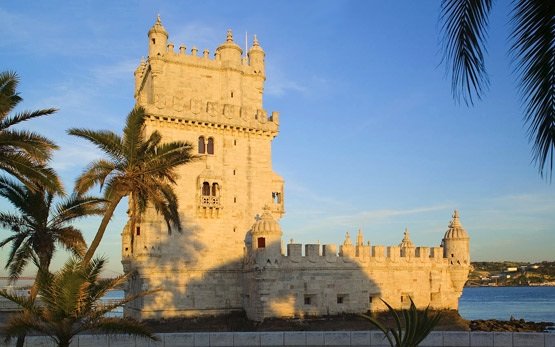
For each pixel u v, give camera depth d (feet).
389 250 207.62
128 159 119.55
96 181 115.24
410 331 83.46
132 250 173.37
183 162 128.47
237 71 207.72
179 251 184.65
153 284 179.01
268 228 181.88
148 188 119.14
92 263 86.63
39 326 84.53
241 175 200.13
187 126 193.26
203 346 128.88
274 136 209.05
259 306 178.19
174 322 179.42
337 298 192.24
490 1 35.37
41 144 87.51
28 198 105.40
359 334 131.75
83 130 114.93
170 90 197.06
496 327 209.36
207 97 203.00
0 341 113.80
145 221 179.83
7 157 85.61
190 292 184.75
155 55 195.31
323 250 194.29
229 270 192.24
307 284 186.70
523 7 34.76
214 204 191.62
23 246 108.78
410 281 209.97
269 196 204.03
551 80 34.86
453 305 220.64
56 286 82.28
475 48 34.83
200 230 189.57
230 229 194.70
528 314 435.94
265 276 178.70
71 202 112.16
